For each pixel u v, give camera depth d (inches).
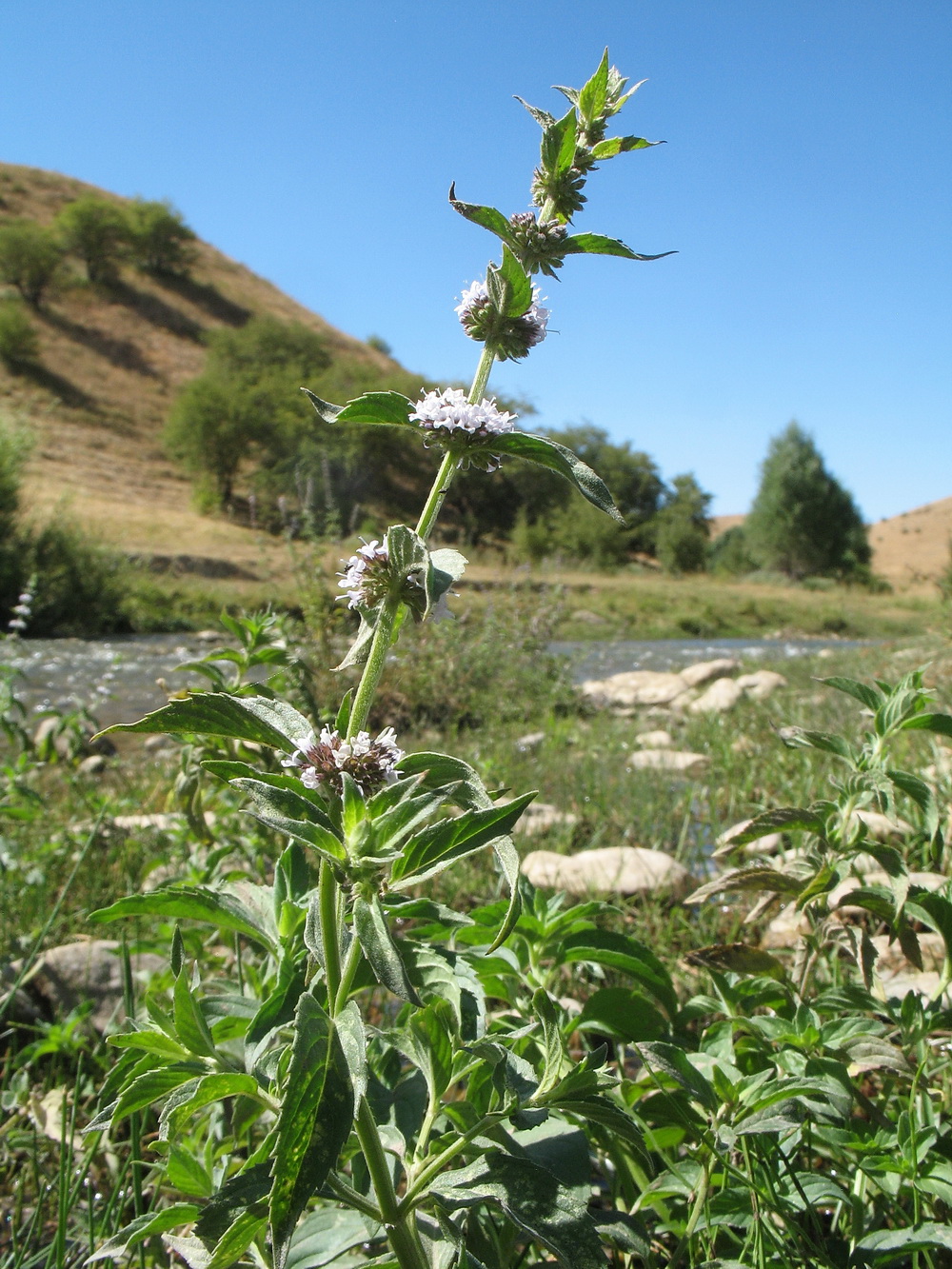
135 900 71.5
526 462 64.9
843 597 1676.9
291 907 76.6
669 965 136.6
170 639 775.7
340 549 508.4
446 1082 64.1
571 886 162.1
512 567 1029.8
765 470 2289.6
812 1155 87.4
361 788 57.1
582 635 982.4
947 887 89.4
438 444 64.2
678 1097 80.2
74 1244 85.8
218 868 126.2
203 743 117.6
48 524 885.8
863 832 89.7
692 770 269.9
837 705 342.6
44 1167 98.7
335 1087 49.1
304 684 114.7
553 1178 58.2
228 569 1087.6
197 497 1697.8
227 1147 78.3
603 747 312.0
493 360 68.4
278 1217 45.4
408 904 63.6
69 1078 114.6
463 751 295.7
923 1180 74.3
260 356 2504.9
